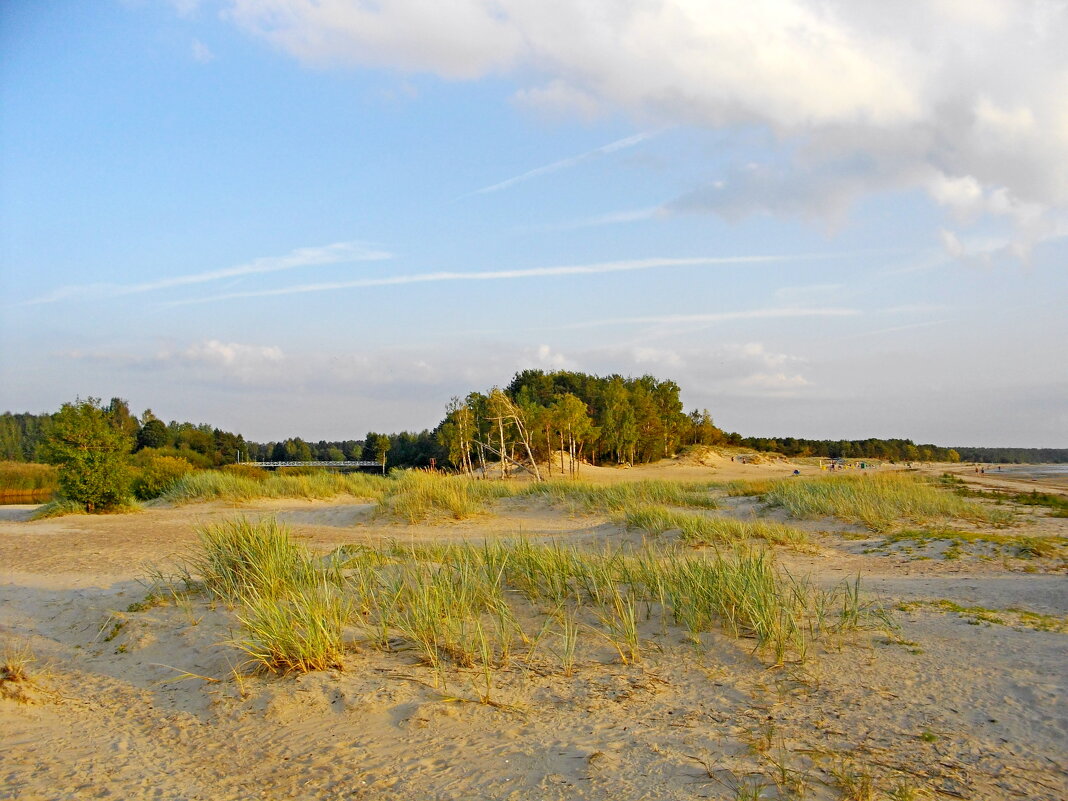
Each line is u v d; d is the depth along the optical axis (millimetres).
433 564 8680
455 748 4430
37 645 7402
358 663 5977
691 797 3637
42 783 4270
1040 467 97438
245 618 6816
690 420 82625
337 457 119312
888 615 7074
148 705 5715
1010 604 7797
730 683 5375
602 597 7578
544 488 22641
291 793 4020
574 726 4676
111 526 16938
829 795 3594
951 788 3676
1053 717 4500
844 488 18078
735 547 9672
